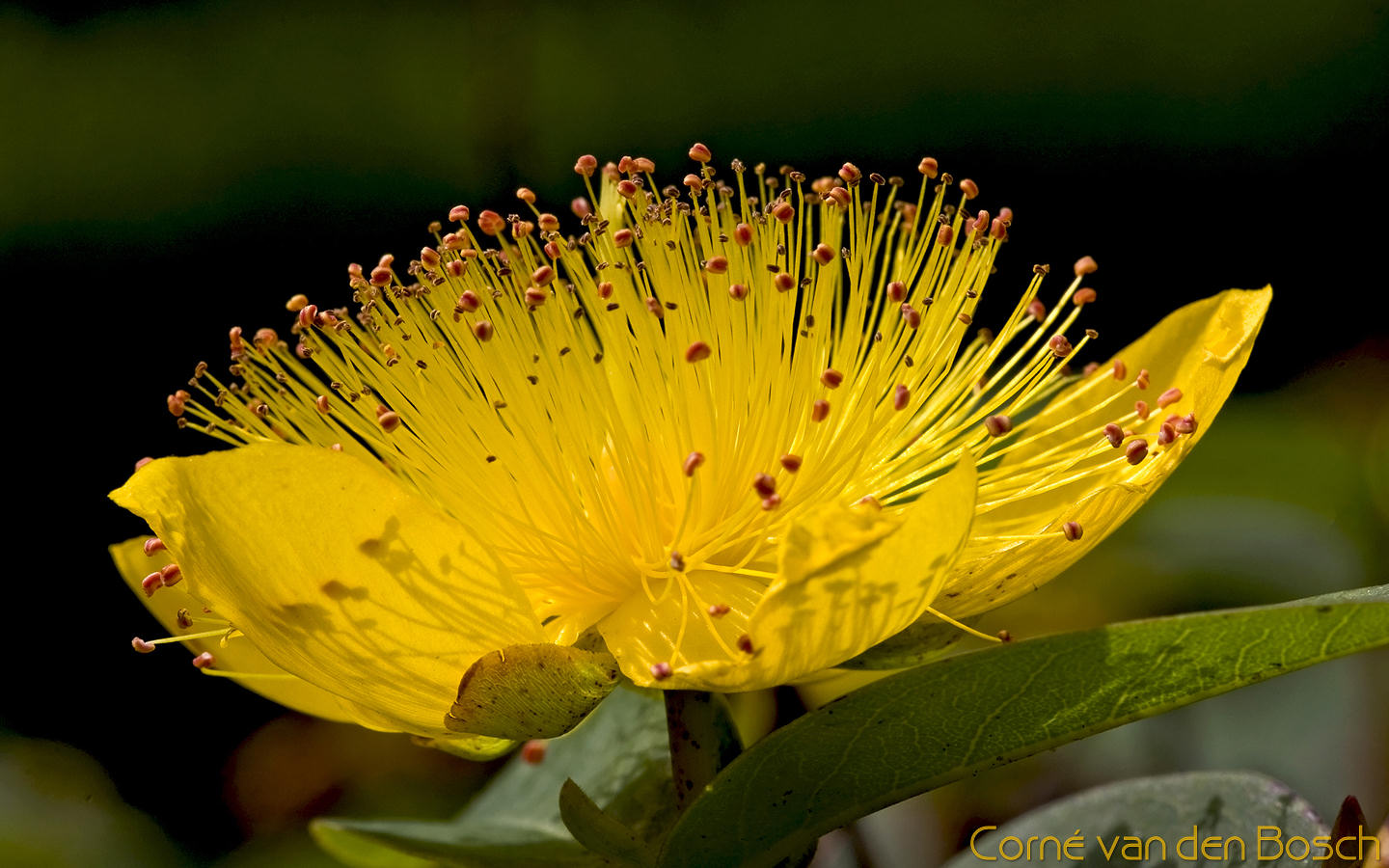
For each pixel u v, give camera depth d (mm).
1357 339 823
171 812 573
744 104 1058
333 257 913
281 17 1194
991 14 1043
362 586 220
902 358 241
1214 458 397
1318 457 387
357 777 379
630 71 1105
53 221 928
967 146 947
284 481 217
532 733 224
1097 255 879
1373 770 289
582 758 263
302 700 240
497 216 237
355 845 271
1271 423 412
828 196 241
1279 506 371
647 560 237
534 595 239
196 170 982
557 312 237
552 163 1007
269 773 381
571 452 236
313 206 938
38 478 750
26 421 782
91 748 601
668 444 240
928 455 242
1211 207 886
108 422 787
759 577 236
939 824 291
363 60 1120
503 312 237
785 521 237
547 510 238
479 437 237
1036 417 244
